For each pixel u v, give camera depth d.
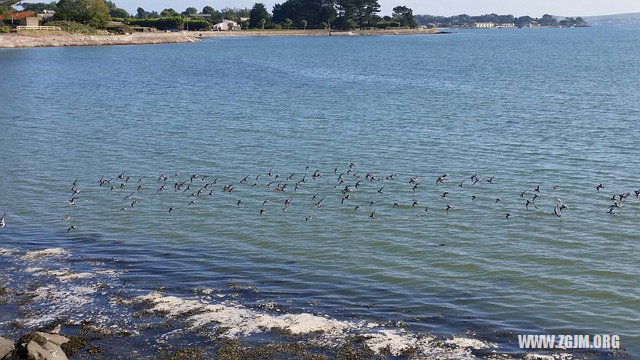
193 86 112.94
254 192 48.59
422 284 33.88
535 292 32.91
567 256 37.06
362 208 45.16
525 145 62.38
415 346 27.36
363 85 116.25
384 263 36.47
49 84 114.06
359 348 27.06
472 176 50.94
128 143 64.50
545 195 47.38
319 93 103.25
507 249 38.16
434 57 194.75
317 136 67.06
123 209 45.34
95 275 34.44
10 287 32.75
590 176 51.91
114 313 30.08
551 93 102.06
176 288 33.00
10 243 39.12
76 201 47.03
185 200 47.09
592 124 72.69
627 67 152.25
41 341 26.16
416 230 41.22
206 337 27.98
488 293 32.84
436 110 84.44
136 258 37.06
